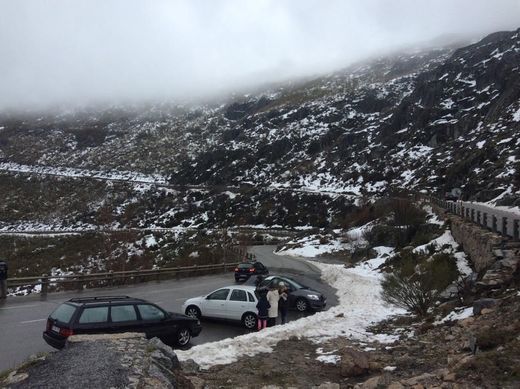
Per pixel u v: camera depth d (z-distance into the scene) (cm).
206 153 14788
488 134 6956
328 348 1166
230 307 1634
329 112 14888
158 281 3134
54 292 2556
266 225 8700
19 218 10881
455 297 1490
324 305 1995
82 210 11294
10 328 1543
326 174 10469
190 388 746
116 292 2545
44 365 704
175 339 1274
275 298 1558
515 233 1579
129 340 806
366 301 1958
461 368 753
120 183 13062
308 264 4266
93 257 5006
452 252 2388
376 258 3738
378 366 945
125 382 630
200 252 4753
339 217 7681
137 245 5700
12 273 4409
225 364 1038
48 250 5869
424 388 721
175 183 13025
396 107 12612
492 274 1353
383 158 9531
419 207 4716
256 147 13825
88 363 684
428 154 8469
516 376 679
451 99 9950
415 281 1772
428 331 1185
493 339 848
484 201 4497
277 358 1080
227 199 10350
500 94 8812
